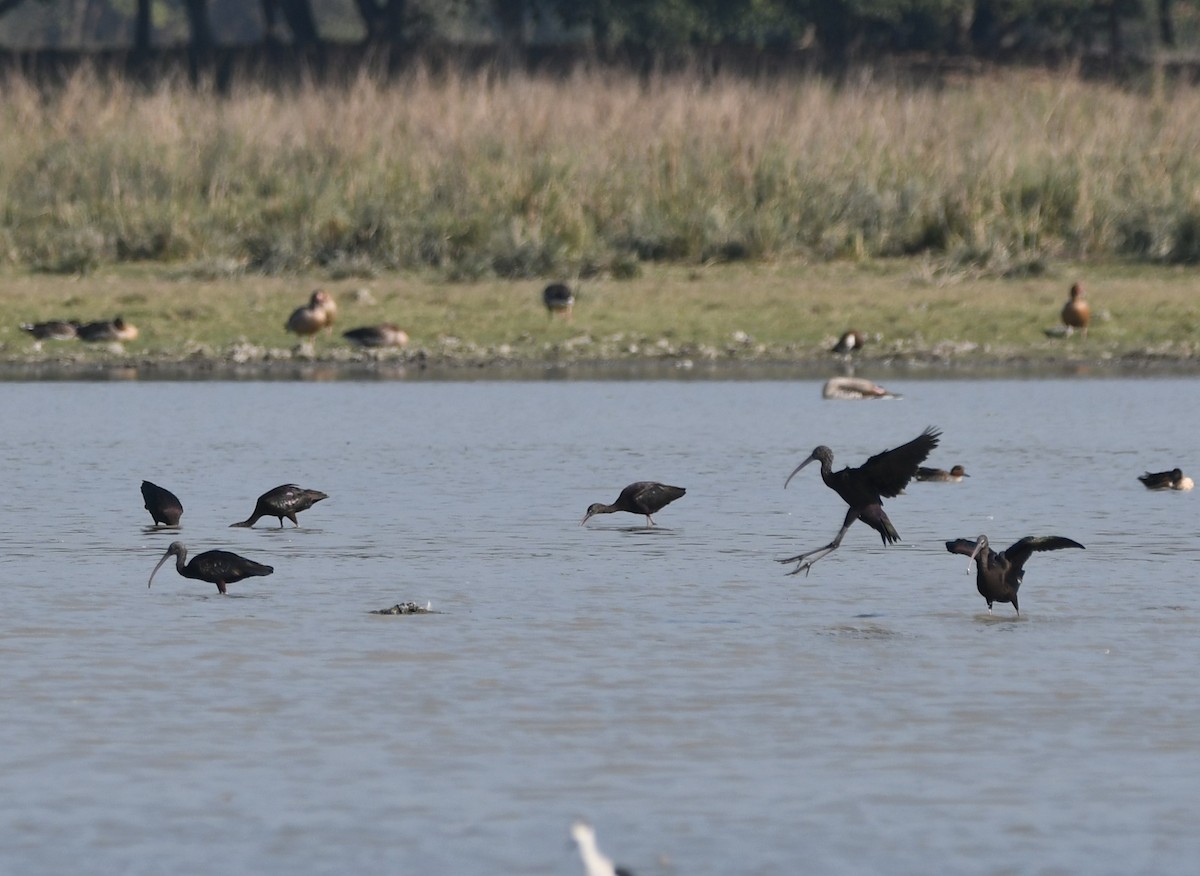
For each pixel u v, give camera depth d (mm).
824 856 7578
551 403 22938
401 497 16516
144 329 28156
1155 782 8461
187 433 20422
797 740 9102
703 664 10578
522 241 32844
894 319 28938
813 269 33188
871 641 11164
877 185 35562
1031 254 33156
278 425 21078
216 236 33938
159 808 8148
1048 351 27125
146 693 9930
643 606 12156
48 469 18000
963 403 22938
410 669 10453
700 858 7559
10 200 35062
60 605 12125
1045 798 8258
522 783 8469
